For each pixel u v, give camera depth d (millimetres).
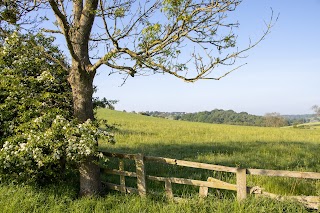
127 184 9695
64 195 7816
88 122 7898
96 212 6969
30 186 8039
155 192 7992
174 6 6391
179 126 41094
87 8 7902
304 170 11891
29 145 7375
